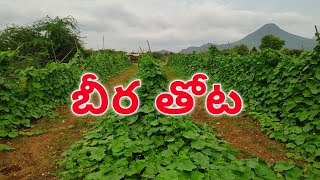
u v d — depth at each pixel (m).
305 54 7.70
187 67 23.22
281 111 8.27
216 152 5.43
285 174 4.66
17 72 9.84
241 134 7.71
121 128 6.93
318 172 4.78
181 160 4.85
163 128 6.16
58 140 7.22
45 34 21.77
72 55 23.22
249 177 4.44
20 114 8.17
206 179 4.39
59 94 11.24
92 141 6.65
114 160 5.32
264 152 6.46
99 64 20.56
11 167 5.73
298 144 6.37
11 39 20.11
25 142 7.09
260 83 9.95
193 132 6.15
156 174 4.80
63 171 5.47
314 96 7.09
